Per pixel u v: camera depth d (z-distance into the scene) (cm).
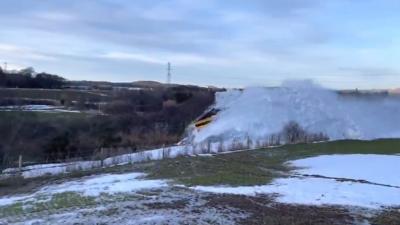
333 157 2864
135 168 2600
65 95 8088
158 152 3434
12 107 5981
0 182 2339
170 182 2055
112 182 2131
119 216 1355
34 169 2952
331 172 2320
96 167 2842
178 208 1464
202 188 1881
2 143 4856
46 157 4516
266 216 1366
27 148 4888
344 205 1553
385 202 1614
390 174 2228
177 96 7481
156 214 1377
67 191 1884
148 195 1708
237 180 2086
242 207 1488
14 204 1628
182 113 6775
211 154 3169
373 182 2036
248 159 2878
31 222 1297
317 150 3253
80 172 2619
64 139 5231
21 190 2116
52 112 6444
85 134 5603
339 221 1330
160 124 6359
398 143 3634
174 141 5534
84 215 1373
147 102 7331
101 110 6969
